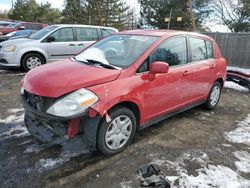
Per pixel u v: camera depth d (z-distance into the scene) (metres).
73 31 8.41
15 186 2.62
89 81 2.87
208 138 3.95
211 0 28.53
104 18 39.69
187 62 4.23
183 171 3.01
